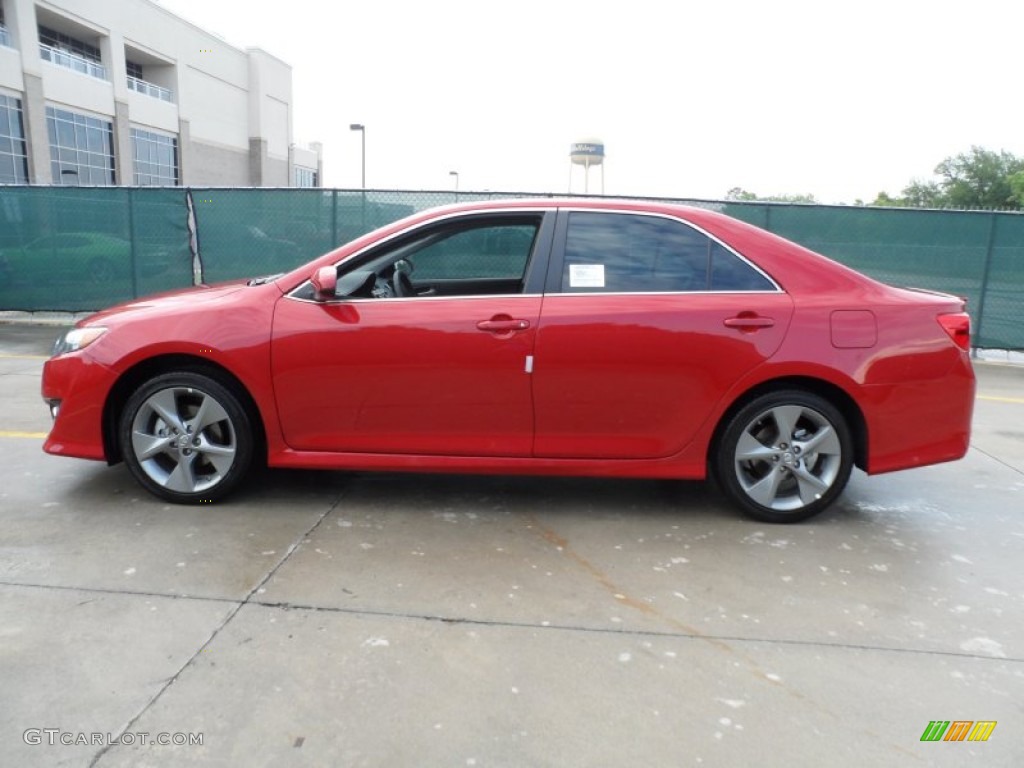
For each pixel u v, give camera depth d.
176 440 3.95
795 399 3.83
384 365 3.80
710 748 2.25
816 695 2.52
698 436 3.86
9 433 5.32
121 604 2.98
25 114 32.78
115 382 3.91
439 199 9.70
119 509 3.96
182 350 3.82
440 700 2.44
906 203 52.28
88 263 10.53
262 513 3.97
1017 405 7.31
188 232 10.17
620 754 2.22
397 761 2.16
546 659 2.69
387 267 4.49
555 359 3.77
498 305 3.81
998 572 3.51
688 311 3.76
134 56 41.56
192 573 3.26
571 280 3.85
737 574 3.42
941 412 3.84
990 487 4.77
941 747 2.28
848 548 3.74
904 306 3.83
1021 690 2.58
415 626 2.88
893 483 4.82
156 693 2.43
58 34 36.75
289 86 56.62
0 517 3.82
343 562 3.41
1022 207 44.38
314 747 2.21
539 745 2.24
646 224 3.92
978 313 9.60
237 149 51.00
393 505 4.15
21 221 10.54
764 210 9.30
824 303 3.80
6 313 11.43
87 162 37.16
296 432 3.92
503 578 3.31
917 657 2.77
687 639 2.85
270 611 2.96
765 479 3.93
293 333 3.81
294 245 10.01
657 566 3.48
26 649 2.65
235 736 2.25
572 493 4.43
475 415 3.85
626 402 3.82
